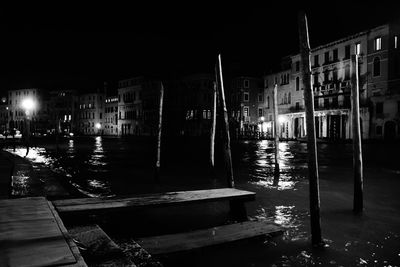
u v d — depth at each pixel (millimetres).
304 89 5305
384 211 7363
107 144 40750
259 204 8047
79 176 13109
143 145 38719
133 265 3379
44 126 94688
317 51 47625
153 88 71625
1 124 105812
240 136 56062
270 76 58906
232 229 5621
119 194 9289
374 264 4512
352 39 41688
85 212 5082
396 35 36469
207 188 10414
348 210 7457
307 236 5602
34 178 9578
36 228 3715
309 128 5262
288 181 11773
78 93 93812
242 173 14109
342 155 23312
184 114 64812
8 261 2803
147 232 5879
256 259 4664
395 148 28422
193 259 4664
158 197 6027
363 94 40188
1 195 7176
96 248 3861
